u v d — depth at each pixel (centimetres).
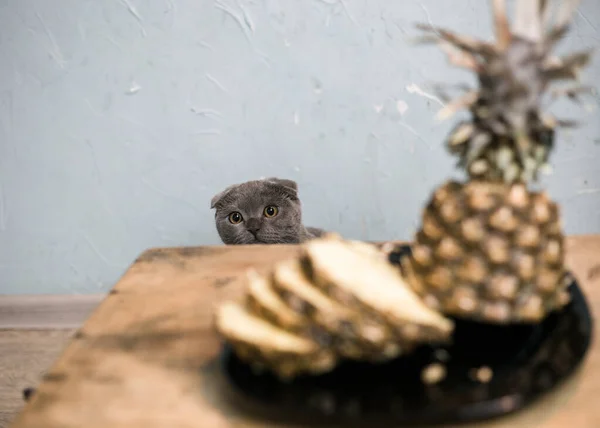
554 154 133
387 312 59
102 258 144
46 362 136
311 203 139
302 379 60
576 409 59
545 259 64
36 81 130
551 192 136
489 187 65
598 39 125
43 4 125
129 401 61
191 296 78
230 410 60
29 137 134
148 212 140
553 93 64
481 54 64
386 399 58
